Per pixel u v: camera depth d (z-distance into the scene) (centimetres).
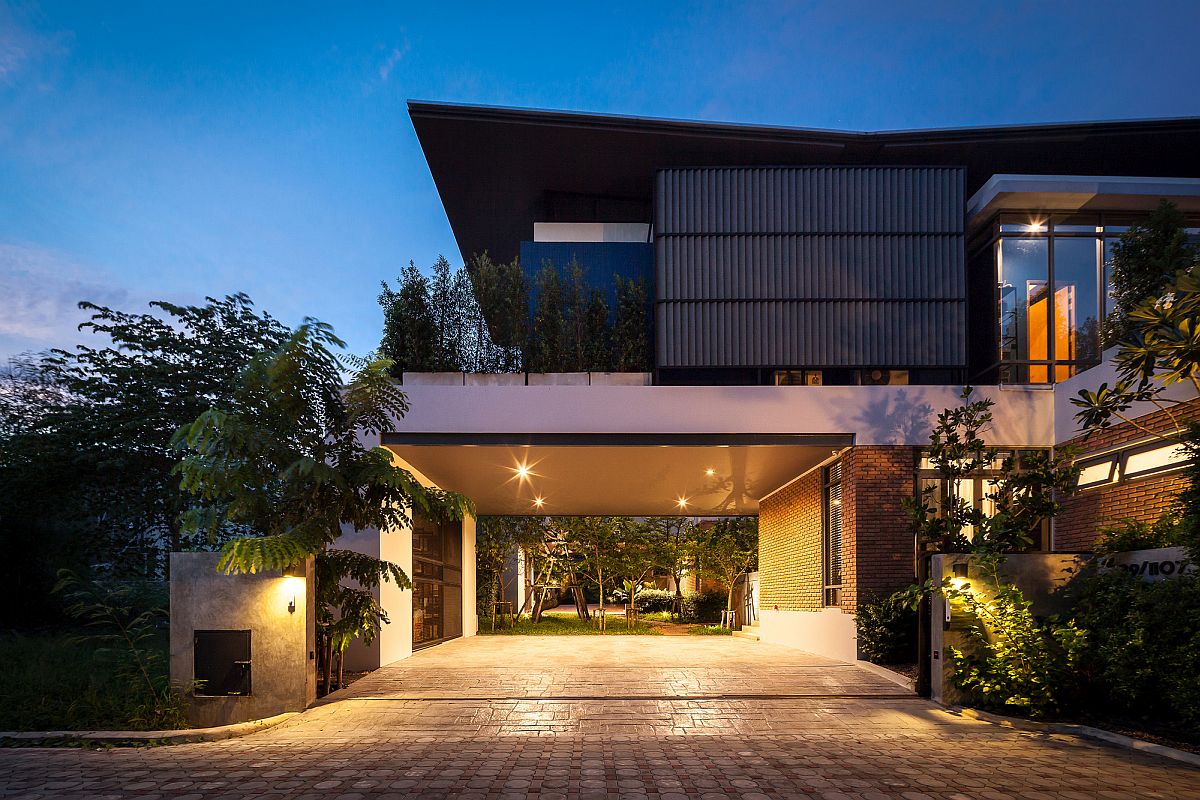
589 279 1496
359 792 508
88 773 562
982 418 1034
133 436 1170
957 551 941
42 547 1261
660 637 1806
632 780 541
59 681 829
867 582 1125
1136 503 984
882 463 1147
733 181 1237
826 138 1460
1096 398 812
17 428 1239
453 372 1197
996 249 1223
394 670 1084
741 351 1209
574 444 1138
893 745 661
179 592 792
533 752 632
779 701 858
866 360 1206
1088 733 690
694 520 2639
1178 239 1088
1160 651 682
